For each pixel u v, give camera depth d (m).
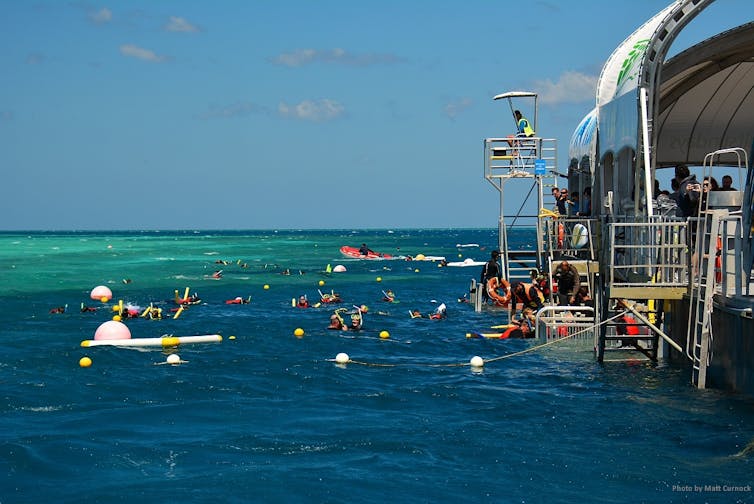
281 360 18.88
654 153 18.31
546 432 12.29
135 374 16.94
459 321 27.12
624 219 20.14
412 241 149.25
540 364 18.17
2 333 23.22
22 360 18.41
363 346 21.25
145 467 10.64
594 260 23.72
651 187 18.00
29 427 12.62
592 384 15.73
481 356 19.78
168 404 14.25
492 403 14.31
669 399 14.20
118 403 14.34
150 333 23.53
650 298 16.00
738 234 13.68
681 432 12.12
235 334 23.23
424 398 14.82
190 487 9.88
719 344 14.30
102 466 10.69
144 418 13.24
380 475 10.30
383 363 18.78
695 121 24.80
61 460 10.93
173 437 12.08
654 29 19.95
